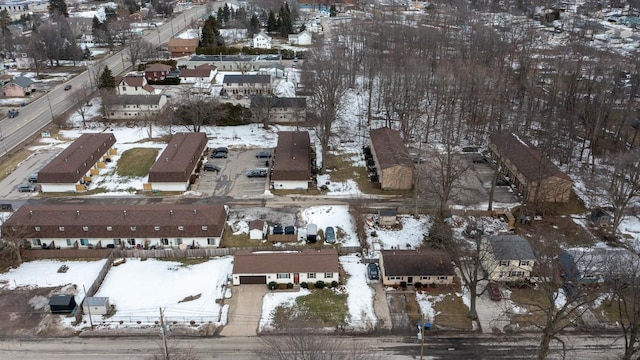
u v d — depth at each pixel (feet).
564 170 268.82
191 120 328.08
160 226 203.82
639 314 133.08
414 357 152.76
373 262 197.88
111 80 378.12
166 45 565.94
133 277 188.44
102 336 160.56
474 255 168.86
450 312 171.53
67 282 185.37
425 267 184.14
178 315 169.68
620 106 308.60
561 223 224.33
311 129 332.80
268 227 219.82
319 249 203.51
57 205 216.33
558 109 308.81
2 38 511.40
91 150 272.10
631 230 220.84
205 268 194.18
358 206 237.25
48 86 423.23
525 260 181.88
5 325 164.76
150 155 291.17
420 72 333.21
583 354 153.89
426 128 311.68
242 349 155.22
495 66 379.55
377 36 474.49
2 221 216.74
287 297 178.91
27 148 299.79
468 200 239.91
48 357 151.84
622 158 227.40
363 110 361.10
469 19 599.16
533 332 162.91
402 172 248.93
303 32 572.10
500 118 294.05
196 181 260.62
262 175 266.57
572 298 142.72
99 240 203.92
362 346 156.46
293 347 144.56
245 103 364.38
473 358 152.56
